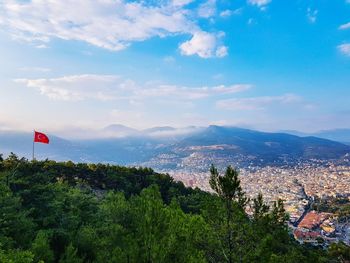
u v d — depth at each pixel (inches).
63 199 1365.7
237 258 663.1
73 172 2787.9
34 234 1165.7
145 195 956.0
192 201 2571.4
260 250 664.4
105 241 1026.1
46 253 1019.9
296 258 741.9
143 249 802.8
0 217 1067.9
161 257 750.5
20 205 1219.2
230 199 667.4
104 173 3006.9
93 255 1163.3
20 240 1097.4
